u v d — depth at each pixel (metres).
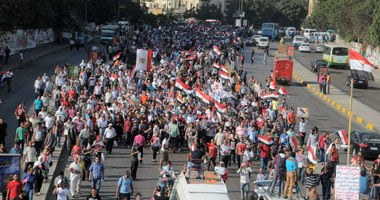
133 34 117.75
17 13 69.38
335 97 61.09
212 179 20.62
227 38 117.56
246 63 89.19
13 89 50.41
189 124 33.91
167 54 80.56
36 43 96.50
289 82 69.44
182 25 171.75
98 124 33.41
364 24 99.44
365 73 69.94
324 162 27.88
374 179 26.36
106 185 26.97
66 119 34.25
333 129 44.19
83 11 140.88
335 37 156.25
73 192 24.80
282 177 22.52
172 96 42.75
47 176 26.44
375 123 47.34
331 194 26.91
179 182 20.69
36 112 38.25
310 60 103.62
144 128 34.53
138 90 48.59
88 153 27.97
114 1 152.00
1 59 67.69
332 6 113.44
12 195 21.16
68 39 110.38
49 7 96.50
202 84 51.69
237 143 31.59
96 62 59.44
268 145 29.61
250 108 38.44
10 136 33.91
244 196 25.44
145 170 30.16
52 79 56.44
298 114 37.19
